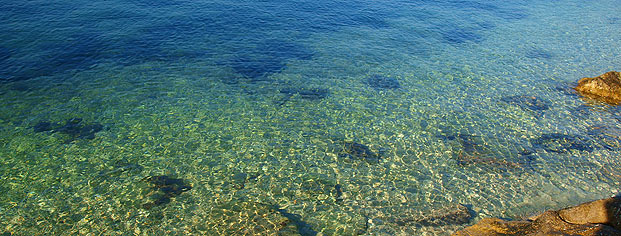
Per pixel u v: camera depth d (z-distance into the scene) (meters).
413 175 12.78
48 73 18.72
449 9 34.09
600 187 12.31
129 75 19.16
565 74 21.62
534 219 10.45
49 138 14.05
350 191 11.95
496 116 16.78
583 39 27.66
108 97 17.06
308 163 13.27
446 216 10.92
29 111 15.66
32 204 11.08
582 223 9.38
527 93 19.12
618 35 28.66
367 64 22.14
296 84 19.27
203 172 12.66
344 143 14.51
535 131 15.63
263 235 10.12
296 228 10.40
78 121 15.21
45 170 12.44
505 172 13.00
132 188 11.83
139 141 14.15
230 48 23.09
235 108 16.75
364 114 16.66
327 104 17.42
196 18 27.11
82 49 21.38
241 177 12.47
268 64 21.39
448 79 20.53
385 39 26.22
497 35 28.03
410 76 20.77
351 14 30.86
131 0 29.36
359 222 10.66
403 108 17.27
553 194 11.97
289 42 24.59
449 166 13.30
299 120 16.02
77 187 11.78
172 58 21.28
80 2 28.00
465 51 24.73
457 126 15.88
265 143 14.33
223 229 10.34
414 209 11.21
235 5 30.39
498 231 9.68
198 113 16.20
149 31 24.42
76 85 17.88
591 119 16.69
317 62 22.03
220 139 14.48
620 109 17.62
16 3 26.58
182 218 10.73
